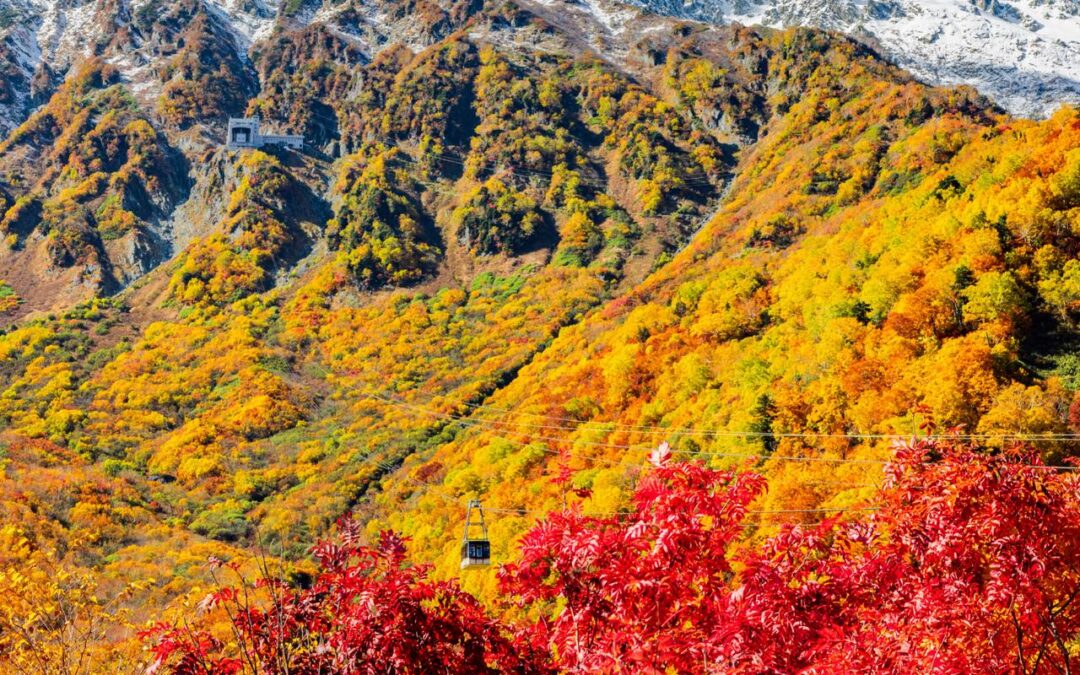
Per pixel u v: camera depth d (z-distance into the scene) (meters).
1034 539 8.61
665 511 8.35
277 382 117.62
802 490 47.75
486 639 9.17
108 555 64.81
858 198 115.81
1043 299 59.06
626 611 8.17
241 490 89.38
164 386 120.06
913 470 9.64
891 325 60.03
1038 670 8.66
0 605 10.88
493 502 68.38
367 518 79.81
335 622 8.83
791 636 8.29
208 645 8.77
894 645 8.34
